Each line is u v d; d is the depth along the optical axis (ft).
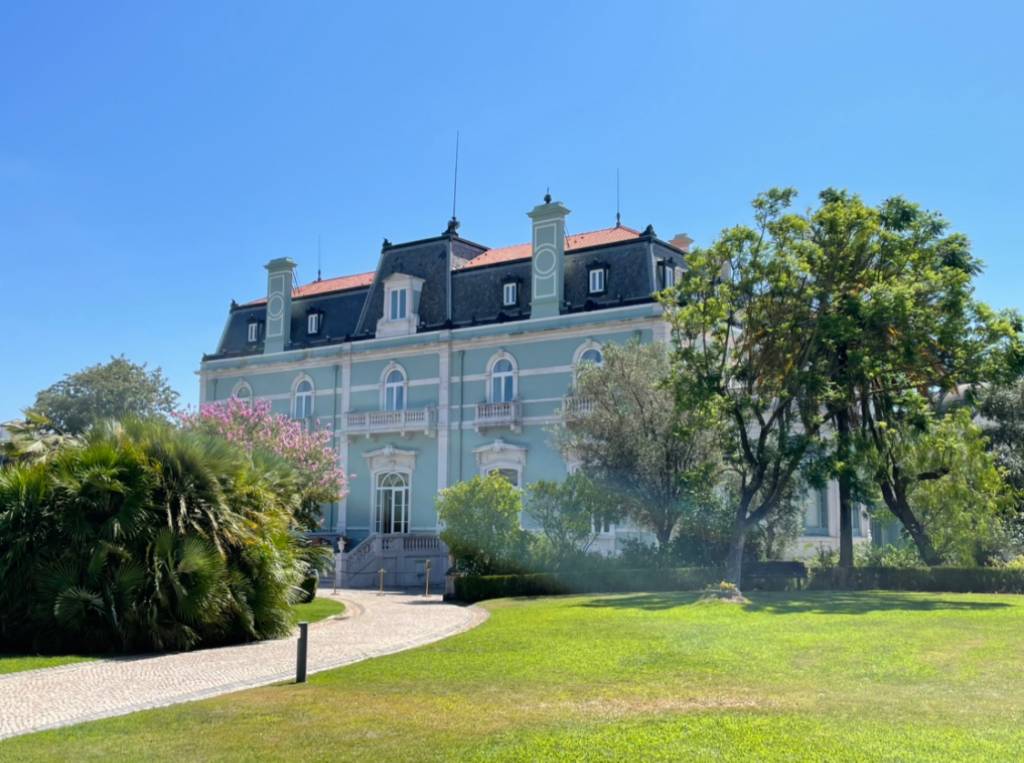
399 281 144.15
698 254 89.25
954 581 88.79
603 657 48.93
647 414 99.71
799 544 124.77
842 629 56.95
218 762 30.58
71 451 61.16
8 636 58.13
